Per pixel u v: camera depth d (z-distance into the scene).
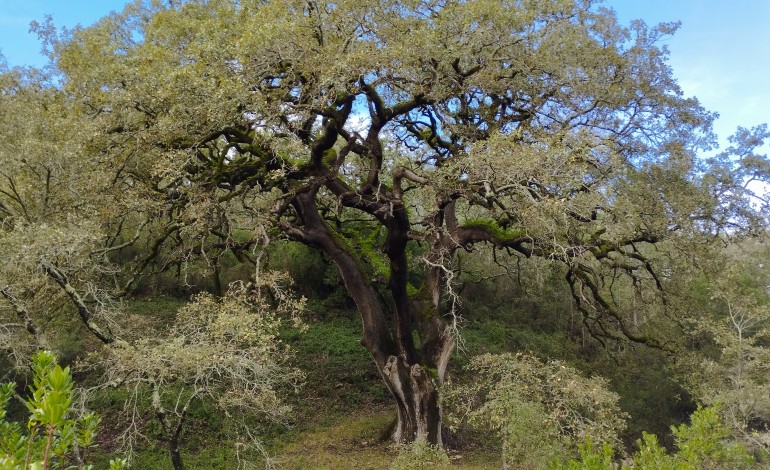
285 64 10.35
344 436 13.77
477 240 13.41
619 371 17.53
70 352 13.17
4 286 7.65
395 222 12.30
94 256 9.95
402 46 9.58
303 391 16.64
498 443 13.78
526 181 9.37
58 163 8.71
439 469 11.10
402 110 11.66
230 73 9.59
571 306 21.84
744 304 12.79
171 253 12.66
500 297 25.44
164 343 8.33
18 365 8.85
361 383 17.70
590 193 9.78
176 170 9.52
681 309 14.41
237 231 20.09
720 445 6.22
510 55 10.98
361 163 14.71
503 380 9.35
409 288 14.63
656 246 13.91
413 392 12.59
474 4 9.80
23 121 9.02
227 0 10.99
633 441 14.76
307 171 11.80
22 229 7.61
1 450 3.79
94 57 10.45
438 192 11.27
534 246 12.08
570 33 10.97
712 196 11.71
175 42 10.43
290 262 22.36
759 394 10.47
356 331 21.36
